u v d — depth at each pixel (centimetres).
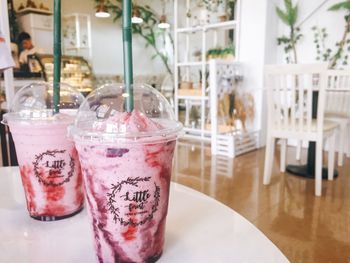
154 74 570
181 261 44
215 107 346
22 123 53
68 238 50
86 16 481
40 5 379
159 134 41
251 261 43
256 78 385
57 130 53
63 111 60
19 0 365
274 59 395
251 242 48
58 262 43
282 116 244
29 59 357
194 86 437
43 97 60
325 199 215
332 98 329
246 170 285
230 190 233
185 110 465
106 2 490
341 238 163
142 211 42
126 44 46
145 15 545
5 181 77
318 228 174
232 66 370
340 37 359
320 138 219
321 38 371
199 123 442
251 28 383
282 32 395
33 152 54
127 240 43
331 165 254
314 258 146
